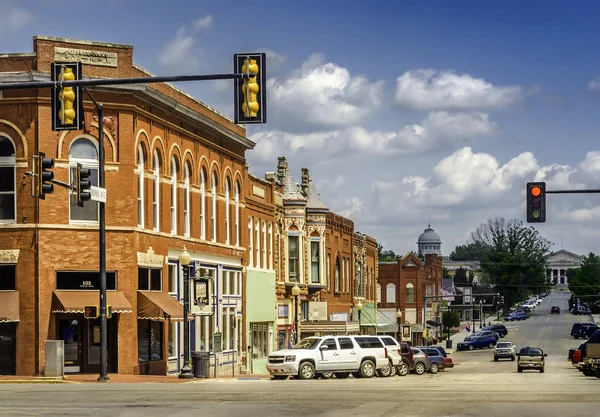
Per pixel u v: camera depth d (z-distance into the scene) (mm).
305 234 73125
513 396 28750
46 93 42344
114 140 43500
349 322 76438
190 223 52000
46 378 38094
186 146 51406
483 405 25422
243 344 60688
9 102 42281
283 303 70312
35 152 42125
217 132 56031
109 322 43125
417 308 127500
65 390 31297
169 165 48875
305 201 72188
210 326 54719
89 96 39062
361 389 32344
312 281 74062
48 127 42281
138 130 44656
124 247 43250
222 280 56906
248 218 62656
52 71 25438
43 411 23516
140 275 44656
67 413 23031
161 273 47125
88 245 42656
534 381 41406
